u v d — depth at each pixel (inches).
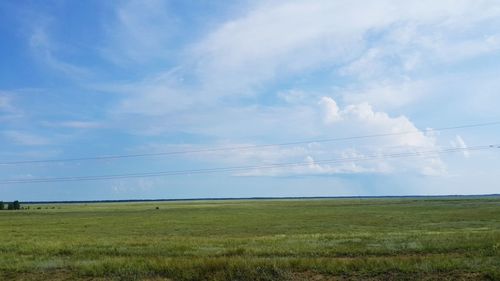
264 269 745.0
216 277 724.7
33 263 880.9
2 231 2062.0
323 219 2778.1
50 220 3134.8
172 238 1457.9
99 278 761.6
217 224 2454.5
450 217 2709.2
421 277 691.4
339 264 757.9
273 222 2554.1
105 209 5664.4
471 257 802.2
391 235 1293.1
